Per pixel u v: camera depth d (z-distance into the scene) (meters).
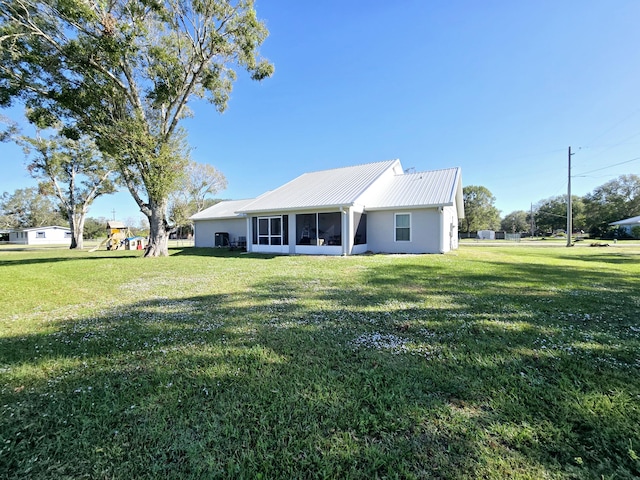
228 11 11.98
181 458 1.57
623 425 1.74
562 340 3.07
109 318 4.23
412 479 1.41
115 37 10.83
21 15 10.52
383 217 13.85
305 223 13.67
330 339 3.21
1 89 11.14
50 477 1.46
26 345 3.22
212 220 22.59
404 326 3.57
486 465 1.48
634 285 5.97
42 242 47.75
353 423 1.82
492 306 4.41
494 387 2.20
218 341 3.22
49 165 24.77
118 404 2.06
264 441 1.68
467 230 56.31
